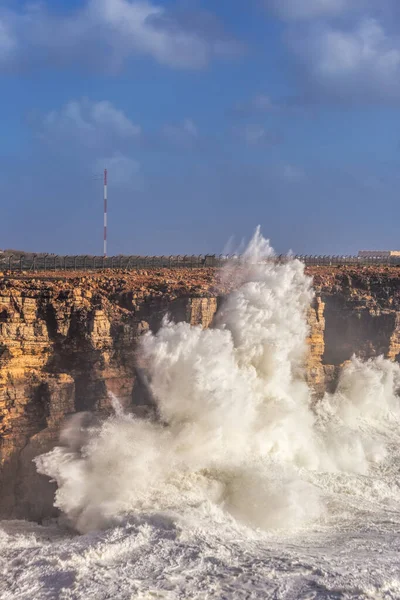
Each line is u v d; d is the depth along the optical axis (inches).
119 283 2192.4
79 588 1192.8
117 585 1202.6
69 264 2906.0
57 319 1764.3
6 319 1692.9
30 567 1282.0
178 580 1222.3
